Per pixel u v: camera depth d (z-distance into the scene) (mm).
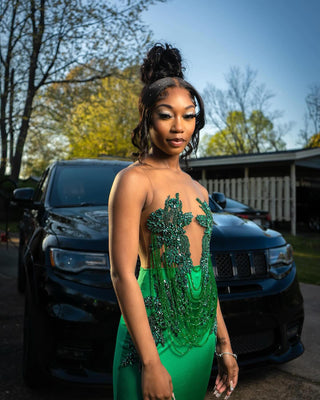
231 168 16172
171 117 1194
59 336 2227
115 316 2213
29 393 2564
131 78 18453
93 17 15961
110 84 22547
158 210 1182
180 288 1189
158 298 1171
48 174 3873
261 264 2691
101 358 2201
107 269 2344
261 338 2533
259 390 2641
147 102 1211
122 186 1158
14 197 3697
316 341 3539
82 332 2191
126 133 27172
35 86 17438
